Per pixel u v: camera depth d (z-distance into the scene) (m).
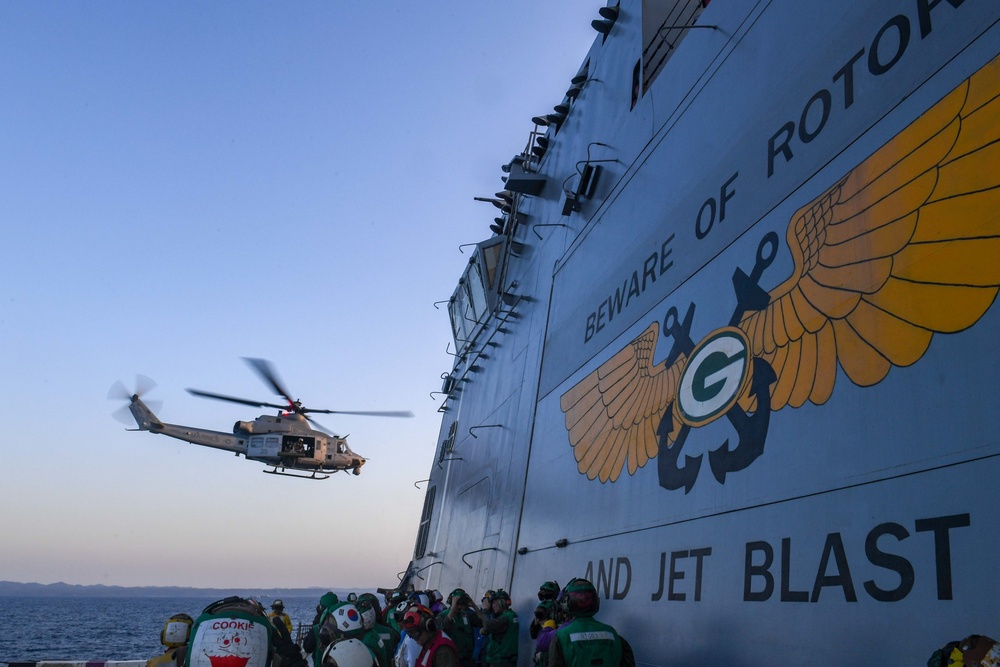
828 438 4.66
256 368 28.03
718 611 5.32
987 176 3.94
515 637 8.44
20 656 57.62
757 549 5.06
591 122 11.91
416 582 17.42
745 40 7.29
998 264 3.72
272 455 32.12
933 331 4.04
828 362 4.84
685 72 8.57
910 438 4.03
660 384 7.13
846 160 5.20
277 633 5.99
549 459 9.85
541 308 12.20
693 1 10.27
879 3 5.34
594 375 8.95
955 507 3.64
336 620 5.17
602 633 5.17
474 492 13.71
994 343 3.64
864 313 4.60
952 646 3.08
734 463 5.61
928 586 3.69
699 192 7.38
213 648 4.44
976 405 3.67
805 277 5.32
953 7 4.59
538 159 14.99
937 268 4.12
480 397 15.30
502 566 10.69
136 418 34.94
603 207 10.33
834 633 4.21
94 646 71.94
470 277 17.88
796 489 4.84
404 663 6.12
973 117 4.16
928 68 4.66
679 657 5.67
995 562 3.35
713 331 6.39
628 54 10.80
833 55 5.72
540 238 13.37
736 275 6.24
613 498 7.59
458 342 19.31
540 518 9.69
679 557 6.01
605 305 9.22
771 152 6.22
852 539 4.25
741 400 5.72
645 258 8.32
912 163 4.54
